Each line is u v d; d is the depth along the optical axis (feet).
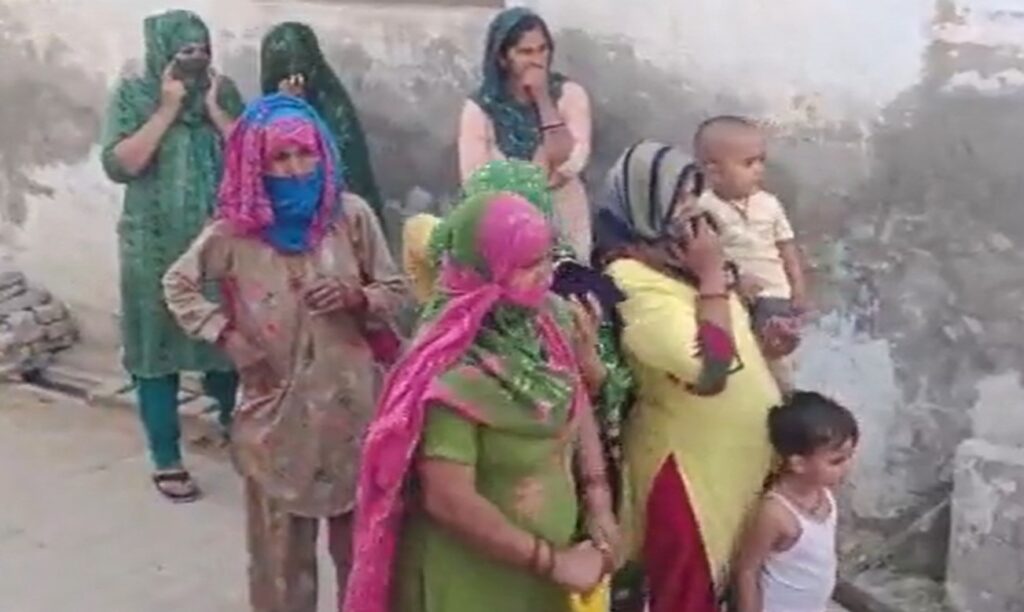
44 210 21.94
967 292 15.70
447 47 18.52
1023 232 15.26
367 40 19.02
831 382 16.62
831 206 16.28
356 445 13.51
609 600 12.42
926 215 15.75
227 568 16.65
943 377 15.98
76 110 21.29
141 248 17.54
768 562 12.48
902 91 15.61
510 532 9.94
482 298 9.76
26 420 20.33
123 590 16.22
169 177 17.43
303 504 13.51
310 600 14.03
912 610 15.57
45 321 21.81
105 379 21.31
